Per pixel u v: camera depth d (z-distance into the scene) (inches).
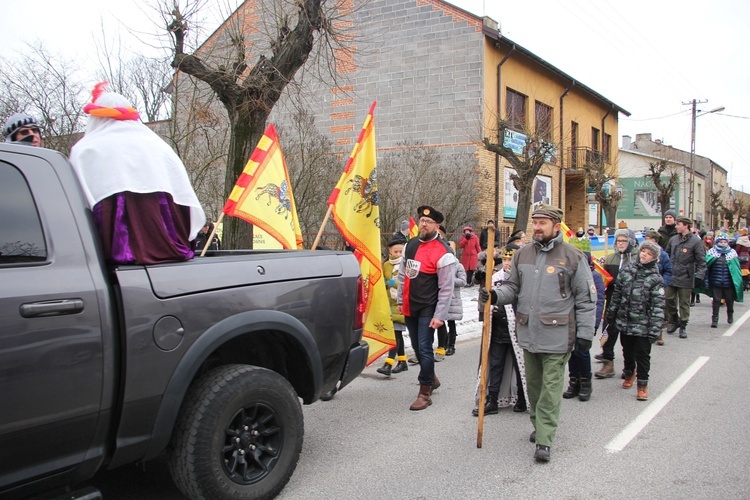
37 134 156.2
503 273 229.5
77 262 106.7
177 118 464.1
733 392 239.3
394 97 755.4
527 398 208.7
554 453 172.6
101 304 107.3
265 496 133.3
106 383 107.5
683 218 369.1
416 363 295.1
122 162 116.1
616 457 169.0
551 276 169.6
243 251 184.9
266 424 137.6
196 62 307.0
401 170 704.4
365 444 179.3
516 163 663.1
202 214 130.3
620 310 241.1
